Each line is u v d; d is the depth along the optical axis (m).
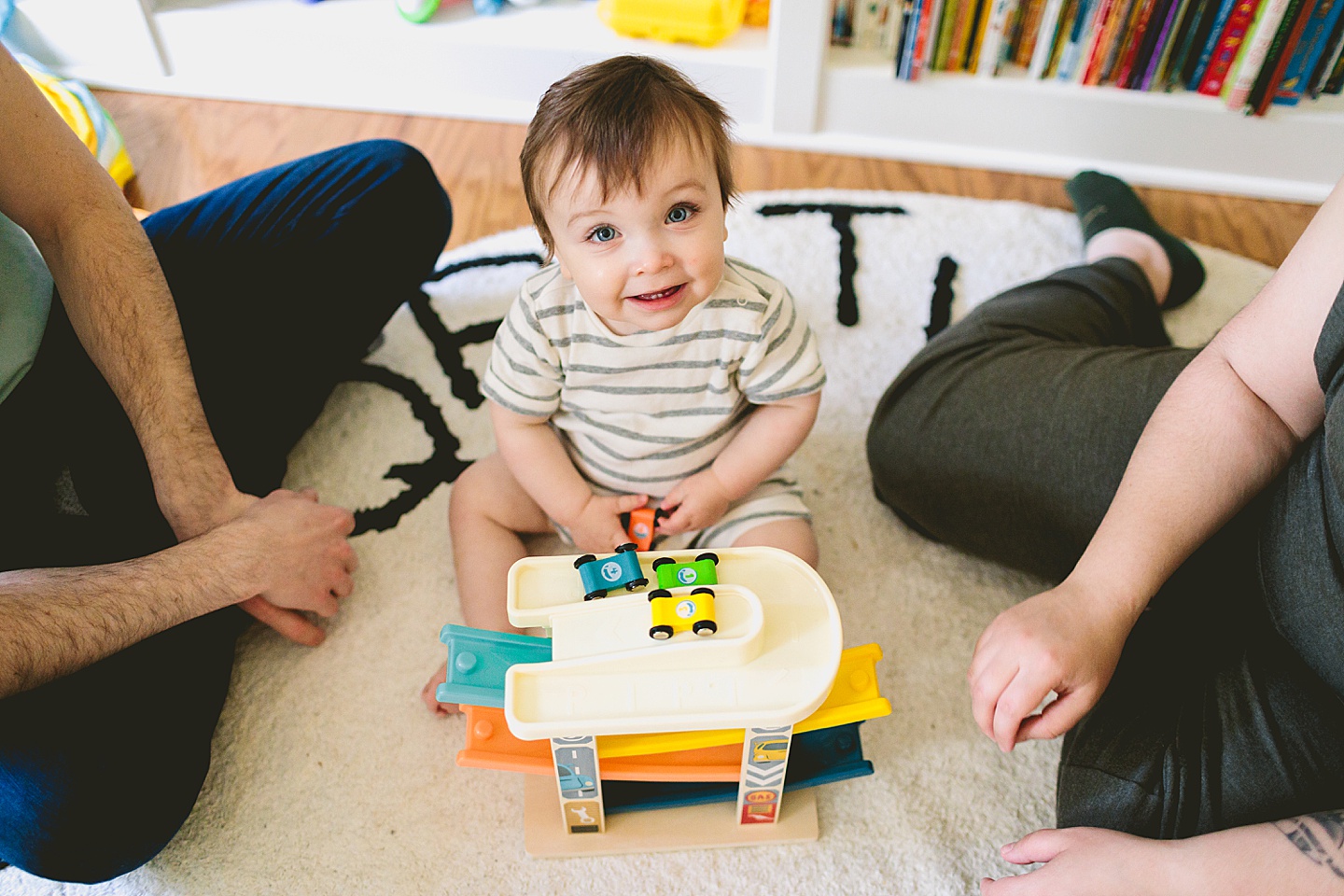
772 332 0.92
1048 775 0.98
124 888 0.92
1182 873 0.72
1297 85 1.52
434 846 0.94
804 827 0.93
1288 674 0.78
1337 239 0.70
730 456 1.01
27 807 0.79
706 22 1.61
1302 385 0.73
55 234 0.91
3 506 0.92
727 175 0.83
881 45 1.64
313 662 1.06
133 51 1.77
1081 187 1.54
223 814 0.96
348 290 1.16
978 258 1.49
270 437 1.10
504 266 1.45
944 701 1.04
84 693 0.82
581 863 0.93
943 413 1.04
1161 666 0.85
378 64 1.74
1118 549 0.78
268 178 1.17
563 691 0.75
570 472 1.03
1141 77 1.55
